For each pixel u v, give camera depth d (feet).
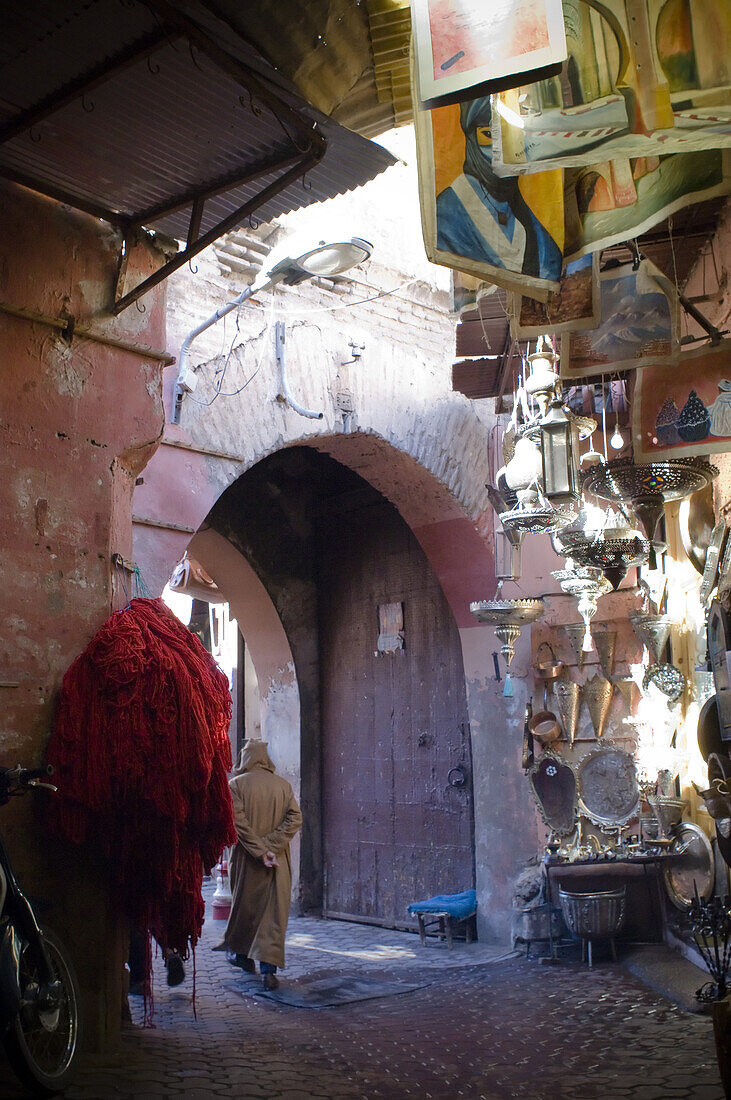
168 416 23.50
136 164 16.03
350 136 15.35
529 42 10.55
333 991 23.38
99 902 16.78
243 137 15.14
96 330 18.08
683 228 19.72
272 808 24.88
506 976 24.53
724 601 17.89
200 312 25.08
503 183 13.53
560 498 20.08
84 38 12.89
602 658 27.14
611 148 12.19
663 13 11.98
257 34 13.06
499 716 30.07
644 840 25.18
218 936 31.04
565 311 15.74
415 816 33.88
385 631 36.04
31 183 16.67
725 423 17.84
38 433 17.19
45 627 16.79
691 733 24.23
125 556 18.75
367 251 21.53
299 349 27.09
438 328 31.60
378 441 28.81
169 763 16.31
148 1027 18.78
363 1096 15.01
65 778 15.97
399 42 14.12
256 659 38.91
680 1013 19.40
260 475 37.91
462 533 31.14
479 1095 15.06
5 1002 13.30
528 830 28.91
